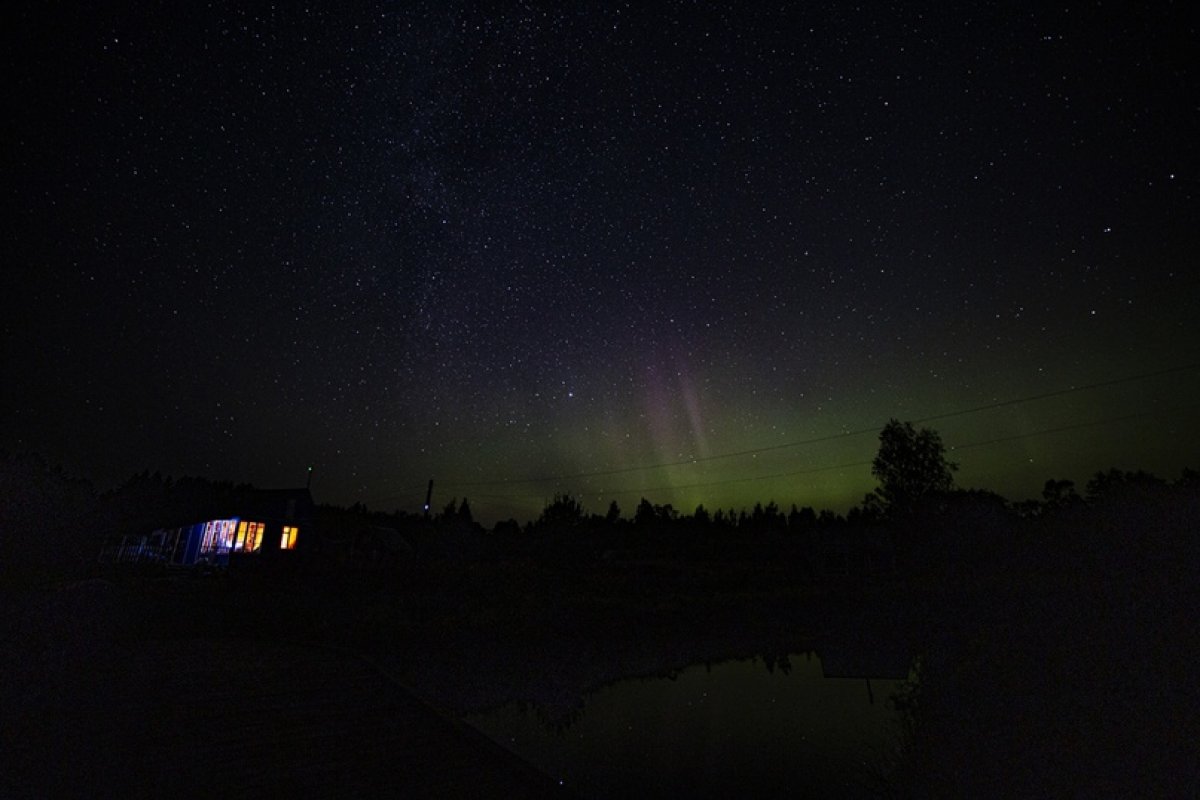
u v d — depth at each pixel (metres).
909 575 44.47
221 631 13.36
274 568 24.53
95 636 9.05
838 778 9.65
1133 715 6.76
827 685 16.50
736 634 24.58
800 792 9.12
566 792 5.11
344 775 5.42
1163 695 6.95
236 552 25.72
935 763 8.13
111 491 34.59
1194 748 5.99
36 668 7.18
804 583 43.38
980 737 8.08
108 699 7.40
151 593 16.41
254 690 8.16
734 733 12.29
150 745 5.97
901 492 53.50
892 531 52.94
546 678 15.97
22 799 4.70
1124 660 8.16
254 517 30.70
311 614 17.47
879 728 12.46
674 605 30.92
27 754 5.54
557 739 11.69
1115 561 12.22
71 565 18.56
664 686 16.58
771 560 59.19
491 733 11.81
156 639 11.96
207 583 19.56
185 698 7.66
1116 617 9.91
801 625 26.55
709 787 9.40
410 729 6.73
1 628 7.37
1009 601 17.23
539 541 48.50
